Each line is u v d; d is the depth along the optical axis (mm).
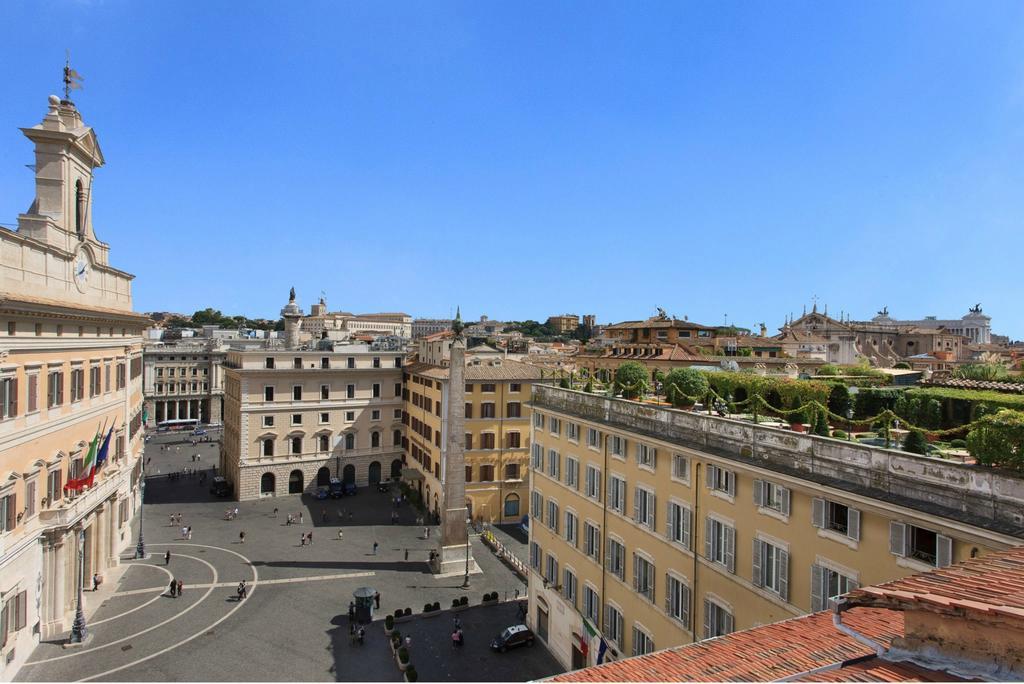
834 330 124125
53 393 41312
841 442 22234
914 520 19312
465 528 59125
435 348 82625
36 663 38344
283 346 104375
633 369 43062
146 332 172625
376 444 91750
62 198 45562
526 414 76062
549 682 11820
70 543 44531
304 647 42906
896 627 12648
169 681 37375
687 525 30109
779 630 13656
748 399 30281
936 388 33156
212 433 137125
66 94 48188
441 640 44906
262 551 62375
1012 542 16219
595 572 38062
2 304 32531
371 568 58906
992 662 8727
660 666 12039
